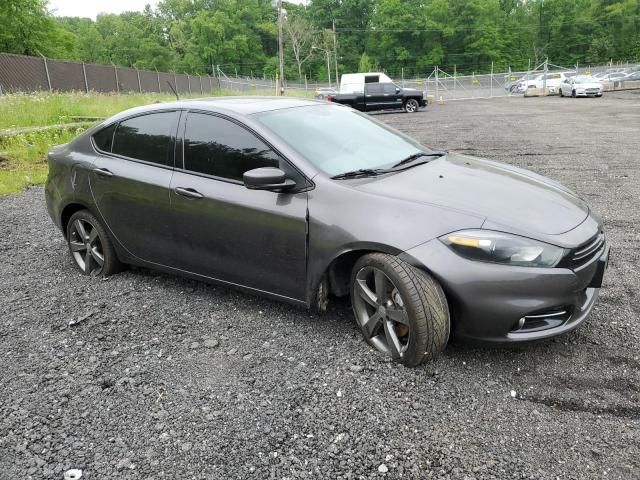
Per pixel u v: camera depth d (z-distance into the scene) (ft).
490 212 9.67
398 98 89.51
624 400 8.87
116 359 10.71
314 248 10.49
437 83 167.84
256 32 375.45
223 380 9.82
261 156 11.35
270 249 11.13
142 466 7.75
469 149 38.17
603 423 8.33
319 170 10.85
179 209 12.30
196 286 14.17
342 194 10.36
